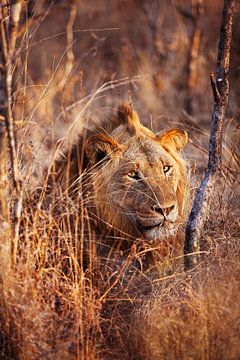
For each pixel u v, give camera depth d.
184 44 21.97
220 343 8.62
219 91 10.09
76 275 9.35
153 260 10.35
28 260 9.06
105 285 9.67
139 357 8.80
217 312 8.73
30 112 11.62
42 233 9.70
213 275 9.55
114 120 11.05
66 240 9.58
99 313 9.36
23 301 8.69
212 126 10.16
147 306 9.43
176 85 20.39
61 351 8.61
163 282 9.97
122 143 10.59
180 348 8.61
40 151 12.75
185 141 11.23
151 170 10.31
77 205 10.03
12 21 8.62
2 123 8.84
